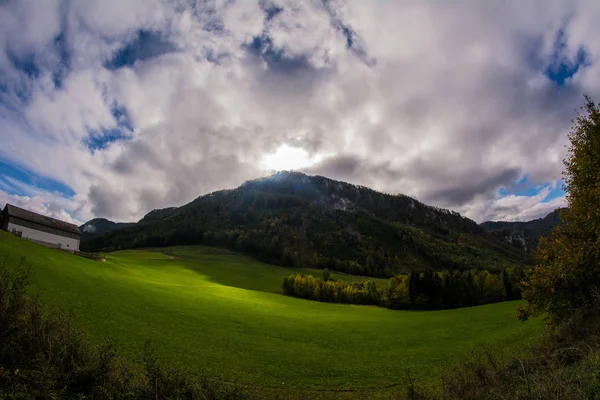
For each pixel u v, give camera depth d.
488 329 49.09
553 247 21.08
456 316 65.44
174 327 38.12
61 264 52.72
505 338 37.78
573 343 11.94
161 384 10.18
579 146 21.27
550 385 8.12
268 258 181.62
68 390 9.47
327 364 32.53
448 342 43.41
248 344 36.84
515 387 9.57
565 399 7.61
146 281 70.00
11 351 9.25
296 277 110.50
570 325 14.12
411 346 41.72
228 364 29.27
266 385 26.00
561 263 18.77
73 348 10.45
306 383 27.25
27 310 10.51
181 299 56.97
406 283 104.19
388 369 31.64
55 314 11.54
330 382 27.83
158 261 124.38
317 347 39.56
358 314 73.56
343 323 57.25
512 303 76.94
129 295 48.97
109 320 33.84
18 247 50.81
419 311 89.69
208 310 52.56
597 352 9.06
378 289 111.81
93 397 9.43
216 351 32.31
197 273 112.75
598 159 20.11
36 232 76.81
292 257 177.88
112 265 80.06
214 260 153.75
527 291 21.12
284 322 52.97
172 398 9.88
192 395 10.32
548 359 11.54
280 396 23.98
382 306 104.75
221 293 78.06
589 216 18.33
